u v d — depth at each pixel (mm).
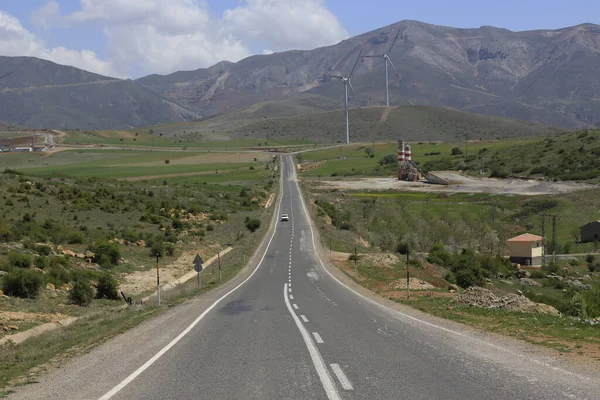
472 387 9531
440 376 10383
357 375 10602
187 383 10328
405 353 12773
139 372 11367
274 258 57562
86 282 33531
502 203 113750
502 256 81188
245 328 17766
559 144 159500
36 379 11227
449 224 91188
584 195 111500
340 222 90062
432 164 174500
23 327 23172
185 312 23188
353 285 36969
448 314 20859
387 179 157000
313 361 12023
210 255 60031
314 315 21062
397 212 101750
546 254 85500
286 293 31766
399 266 49531
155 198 91812
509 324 17750
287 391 9547
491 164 159750
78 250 48625
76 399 9383
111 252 47344
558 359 11867
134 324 19828
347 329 16953
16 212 59906
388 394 9195
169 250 56250
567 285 63344
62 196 73500
